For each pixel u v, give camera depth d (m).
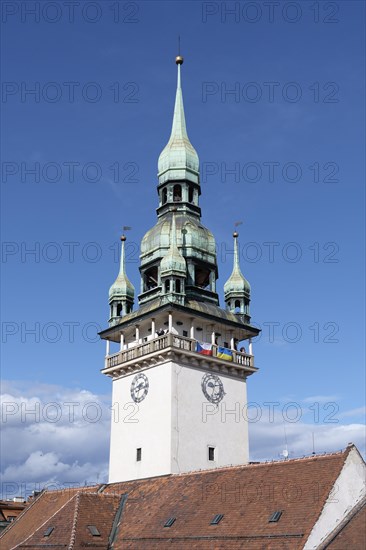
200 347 66.25
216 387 66.81
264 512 46.25
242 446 66.94
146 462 63.69
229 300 73.88
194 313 66.94
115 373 69.50
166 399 63.38
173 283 67.19
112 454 67.50
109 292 74.50
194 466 62.81
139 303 72.12
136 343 69.31
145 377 66.38
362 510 44.69
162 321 68.56
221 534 46.69
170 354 63.97
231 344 71.00
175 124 78.06
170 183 75.44
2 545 66.50
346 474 45.41
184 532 49.75
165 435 62.44
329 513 43.34
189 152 76.62
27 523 67.62
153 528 52.94
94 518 56.59
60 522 56.38
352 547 41.59
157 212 76.12
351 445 46.69
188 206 74.69
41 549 54.09
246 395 69.12
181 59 80.56
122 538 54.28
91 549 53.44
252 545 43.75
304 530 42.06
